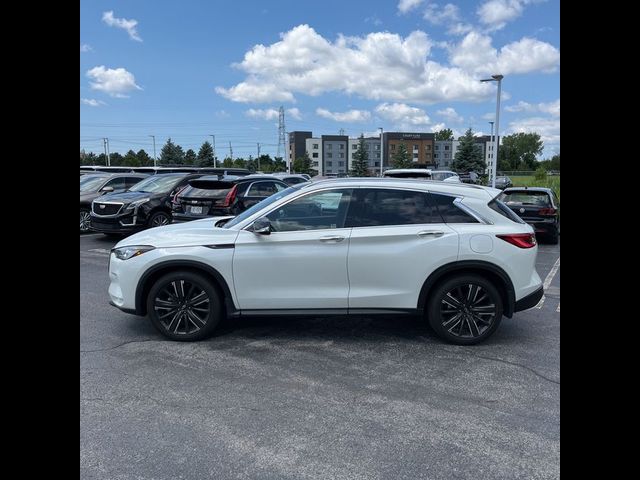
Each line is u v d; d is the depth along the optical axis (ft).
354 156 274.16
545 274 28.12
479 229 15.48
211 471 9.12
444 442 10.12
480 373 13.58
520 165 414.00
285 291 15.58
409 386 12.75
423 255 15.31
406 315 15.74
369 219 15.69
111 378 13.08
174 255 15.49
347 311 15.64
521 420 11.00
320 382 12.97
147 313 16.21
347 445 9.99
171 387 12.60
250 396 12.12
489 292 15.55
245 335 16.67
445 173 68.28
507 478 8.96
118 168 89.61
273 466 9.28
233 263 15.44
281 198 16.11
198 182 33.96
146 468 9.18
